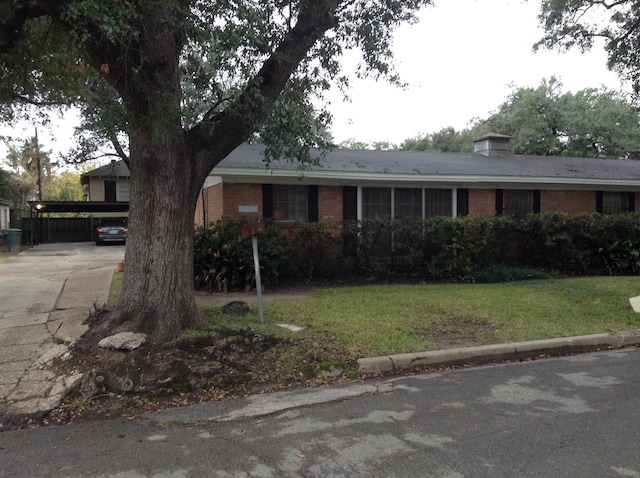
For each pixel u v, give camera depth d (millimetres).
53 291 10211
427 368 5840
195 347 5676
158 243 6156
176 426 4168
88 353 5688
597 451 3598
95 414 4473
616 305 8812
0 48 7188
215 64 6527
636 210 15703
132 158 6250
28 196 47781
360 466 3418
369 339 6430
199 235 10961
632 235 13164
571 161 17453
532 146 29828
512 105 33281
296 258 11398
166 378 4961
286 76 6781
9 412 4500
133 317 6098
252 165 11398
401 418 4270
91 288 10445
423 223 12055
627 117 28562
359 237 11898
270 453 3627
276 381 5273
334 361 5633
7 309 8555
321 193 12609
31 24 7613
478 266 12258
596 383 5184
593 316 7953
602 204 15336
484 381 5297
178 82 6039
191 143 6418
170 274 6176
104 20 4402
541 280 11820
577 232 13094
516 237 12922
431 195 13648
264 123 6770
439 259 11906
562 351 6527
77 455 3629
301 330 6852
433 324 7375
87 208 26500
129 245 6266
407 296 9586
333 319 7523
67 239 28844
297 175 11820
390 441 3809
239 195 11898
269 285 11016
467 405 4574
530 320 7645
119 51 5324
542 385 5137
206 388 4996
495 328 7188
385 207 13258
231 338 5973
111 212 30141
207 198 14000
